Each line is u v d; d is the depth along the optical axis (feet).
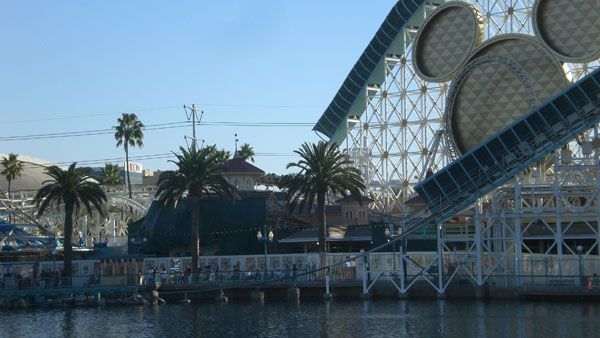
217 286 309.63
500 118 388.57
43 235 381.81
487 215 273.33
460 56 410.72
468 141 396.57
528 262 270.87
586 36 374.02
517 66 354.13
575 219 282.97
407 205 418.92
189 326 229.86
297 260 320.91
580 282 254.27
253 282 305.12
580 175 310.86
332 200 484.74
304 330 213.87
